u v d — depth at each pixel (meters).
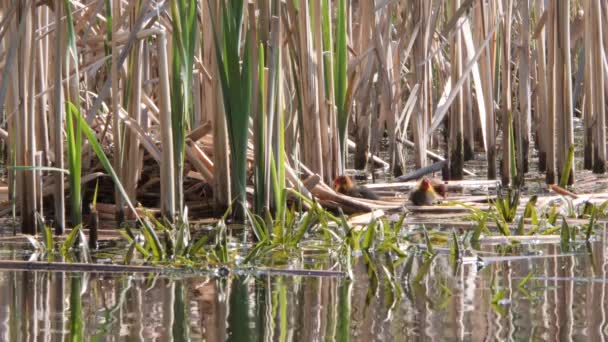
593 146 17.00
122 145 12.09
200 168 12.65
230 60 11.04
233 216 11.89
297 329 5.86
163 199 11.38
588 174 16.83
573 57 26.38
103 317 6.28
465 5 14.44
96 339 5.62
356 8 19.91
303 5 13.13
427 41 16.16
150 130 13.84
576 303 6.60
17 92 11.33
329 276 7.97
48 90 11.46
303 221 10.74
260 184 11.27
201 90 15.02
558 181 15.93
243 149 11.38
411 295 7.01
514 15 20.11
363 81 16.02
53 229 11.25
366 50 14.98
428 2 15.88
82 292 7.25
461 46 17.41
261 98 11.12
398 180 16.27
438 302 6.72
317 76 13.64
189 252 9.09
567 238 9.94
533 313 6.28
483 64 17.06
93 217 9.99
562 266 8.30
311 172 13.25
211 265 8.54
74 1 13.58
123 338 5.64
